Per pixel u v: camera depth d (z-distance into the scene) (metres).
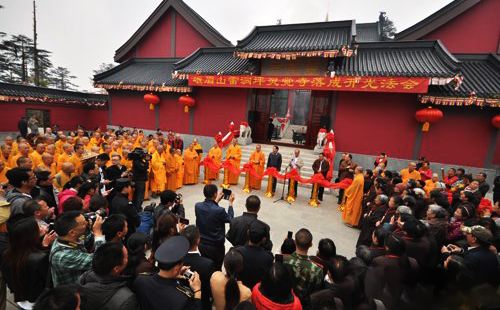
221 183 10.80
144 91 17.20
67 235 2.58
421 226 3.52
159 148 8.27
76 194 4.40
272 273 2.06
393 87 10.16
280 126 21.00
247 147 14.09
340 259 2.82
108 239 2.82
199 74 13.57
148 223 4.45
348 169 9.01
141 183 6.74
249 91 14.52
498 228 4.03
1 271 2.69
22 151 6.52
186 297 2.10
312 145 14.07
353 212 7.00
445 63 10.73
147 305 2.06
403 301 2.55
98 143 10.38
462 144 10.84
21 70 39.50
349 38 11.84
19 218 3.09
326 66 12.69
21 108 17.94
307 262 2.67
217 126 15.39
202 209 3.75
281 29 14.11
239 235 3.57
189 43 17.64
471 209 4.55
